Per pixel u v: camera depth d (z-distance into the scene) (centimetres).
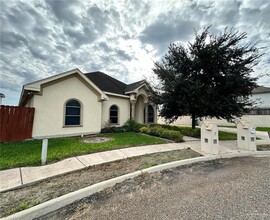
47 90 944
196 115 1278
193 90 1036
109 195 345
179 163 554
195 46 1149
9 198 313
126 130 1370
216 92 1080
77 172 455
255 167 525
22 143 786
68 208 298
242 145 761
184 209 283
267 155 697
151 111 1839
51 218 269
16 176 409
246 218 253
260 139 1055
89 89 1140
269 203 297
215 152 664
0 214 263
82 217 268
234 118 1147
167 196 335
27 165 489
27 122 876
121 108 1522
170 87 1120
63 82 1011
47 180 400
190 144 856
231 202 303
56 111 978
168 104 1179
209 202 305
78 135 1068
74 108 1066
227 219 251
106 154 626
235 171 487
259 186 374
